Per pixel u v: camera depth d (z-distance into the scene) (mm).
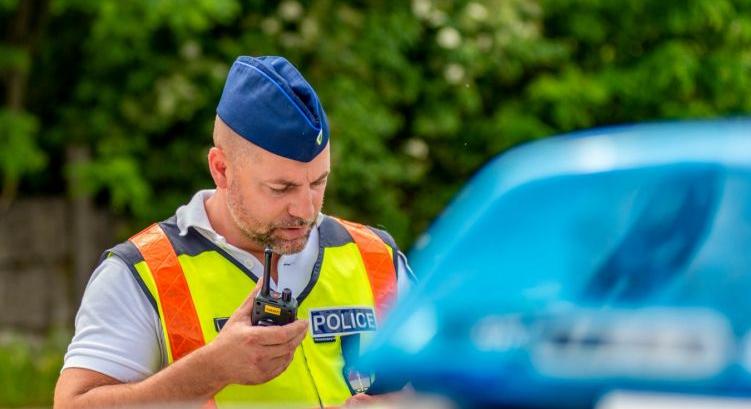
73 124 12625
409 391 1156
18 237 12516
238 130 2984
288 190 2990
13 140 11633
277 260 3238
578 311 1098
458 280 1150
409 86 12742
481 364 1110
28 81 12867
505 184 1170
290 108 2930
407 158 12977
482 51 12852
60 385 3055
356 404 2818
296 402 3137
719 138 1160
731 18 13273
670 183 1121
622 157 1154
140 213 12281
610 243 1116
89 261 12656
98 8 11609
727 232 1088
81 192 11945
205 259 3182
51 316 12547
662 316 1075
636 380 1062
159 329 3111
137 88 12234
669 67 12891
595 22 13289
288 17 12531
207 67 12234
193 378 2863
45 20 12406
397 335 1155
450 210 1192
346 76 12453
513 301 1122
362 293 3348
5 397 10469
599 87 12852
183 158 12742
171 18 11289
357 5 12867
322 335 3250
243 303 2930
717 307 1065
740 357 1045
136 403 2900
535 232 1140
